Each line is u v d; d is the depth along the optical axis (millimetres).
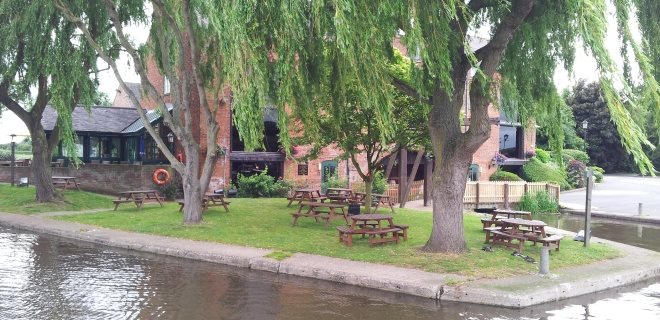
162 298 8992
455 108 11938
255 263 11445
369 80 10406
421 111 16453
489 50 11477
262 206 21422
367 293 9539
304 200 21219
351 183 27703
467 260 11305
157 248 13070
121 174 25828
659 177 52719
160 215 18688
